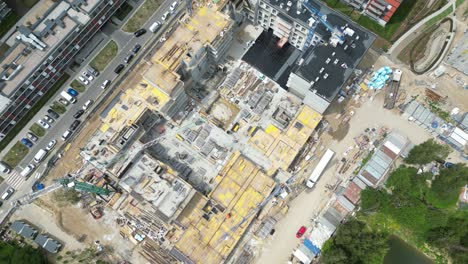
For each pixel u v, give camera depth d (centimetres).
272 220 13950
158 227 13550
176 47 13638
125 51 15800
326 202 14262
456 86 15162
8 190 14325
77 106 15250
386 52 15562
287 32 14825
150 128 14650
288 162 14012
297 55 15462
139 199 13062
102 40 15875
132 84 15425
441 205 14050
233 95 15062
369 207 13750
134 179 13238
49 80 14950
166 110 13862
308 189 14388
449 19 15750
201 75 15400
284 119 14388
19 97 14150
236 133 14700
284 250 13850
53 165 14662
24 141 14775
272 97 14975
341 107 15100
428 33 15675
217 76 15475
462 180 13350
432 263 13888
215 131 14750
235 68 15450
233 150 14475
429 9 15875
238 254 13725
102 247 13812
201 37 13738
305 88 13762
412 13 15875
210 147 14450
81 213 14188
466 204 13975
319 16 13625
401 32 15712
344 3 15975
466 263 13212
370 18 15825
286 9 13850
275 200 14112
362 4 15388
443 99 14988
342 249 13175
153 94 13612
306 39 14538
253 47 15562
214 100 15162
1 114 13788
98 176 14100
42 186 14450
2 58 14300
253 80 15162
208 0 14100
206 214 13350
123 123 13525
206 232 13212
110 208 14075
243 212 13400
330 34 13600
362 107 15088
